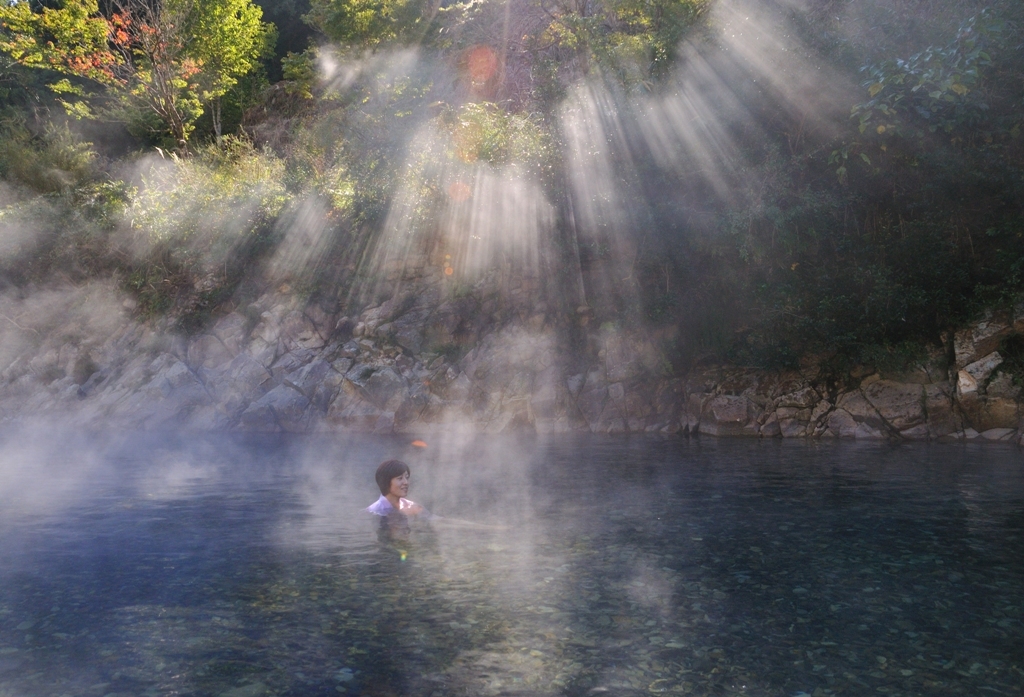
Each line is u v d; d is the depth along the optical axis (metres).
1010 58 12.10
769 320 13.81
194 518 5.80
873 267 13.02
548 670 2.82
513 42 23.64
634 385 14.54
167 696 2.62
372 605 3.59
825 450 10.50
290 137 26.31
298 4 33.50
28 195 23.03
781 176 13.80
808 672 2.81
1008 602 3.59
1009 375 12.04
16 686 2.72
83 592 3.85
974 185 12.94
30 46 24.34
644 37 16.22
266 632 3.24
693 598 3.67
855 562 4.31
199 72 26.39
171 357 17.25
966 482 7.36
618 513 5.86
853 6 13.61
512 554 4.57
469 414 14.83
